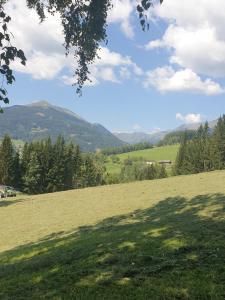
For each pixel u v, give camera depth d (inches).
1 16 319.6
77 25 402.0
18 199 2255.2
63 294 463.5
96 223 1139.3
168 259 536.4
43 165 4793.3
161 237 644.7
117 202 1568.7
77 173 5364.2
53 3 406.0
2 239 1184.8
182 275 475.2
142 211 1220.5
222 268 479.8
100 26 397.4
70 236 905.5
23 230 1291.8
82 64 416.2
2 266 709.3
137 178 7327.8
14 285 532.7
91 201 1739.7
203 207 997.8
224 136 4950.8
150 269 503.5
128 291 450.9
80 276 516.1
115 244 645.3
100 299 438.3
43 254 727.7
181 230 679.1
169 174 6914.4
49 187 4798.2
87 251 637.9
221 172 2116.1
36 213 1669.5
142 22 365.4
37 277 546.0
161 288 446.0
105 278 494.6
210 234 633.0
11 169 4724.4
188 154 5536.4
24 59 324.5
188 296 423.5
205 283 446.9
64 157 4928.6
